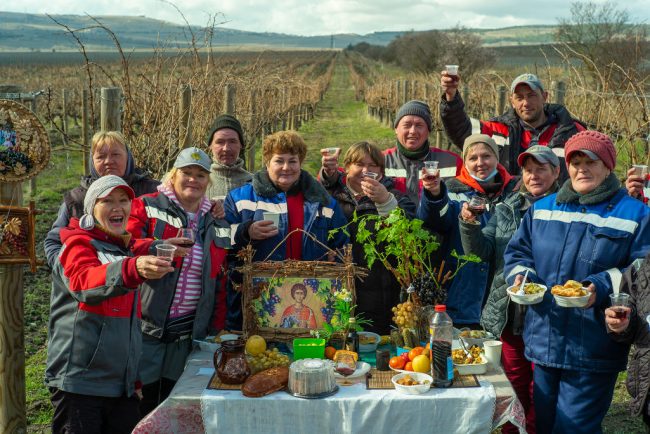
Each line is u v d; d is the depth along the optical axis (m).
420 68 38.78
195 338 3.55
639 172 3.89
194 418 2.92
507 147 5.08
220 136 4.68
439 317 2.98
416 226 3.30
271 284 3.43
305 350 3.18
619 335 2.99
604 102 7.50
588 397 3.19
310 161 15.54
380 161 4.17
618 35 20.36
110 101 5.04
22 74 45.12
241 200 3.94
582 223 3.22
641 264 3.02
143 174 3.98
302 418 2.86
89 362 3.08
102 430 3.26
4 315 3.43
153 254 3.20
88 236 3.01
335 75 70.19
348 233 3.83
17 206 3.37
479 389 2.94
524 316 3.49
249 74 11.20
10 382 3.50
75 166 14.57
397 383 2.93
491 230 3.79
